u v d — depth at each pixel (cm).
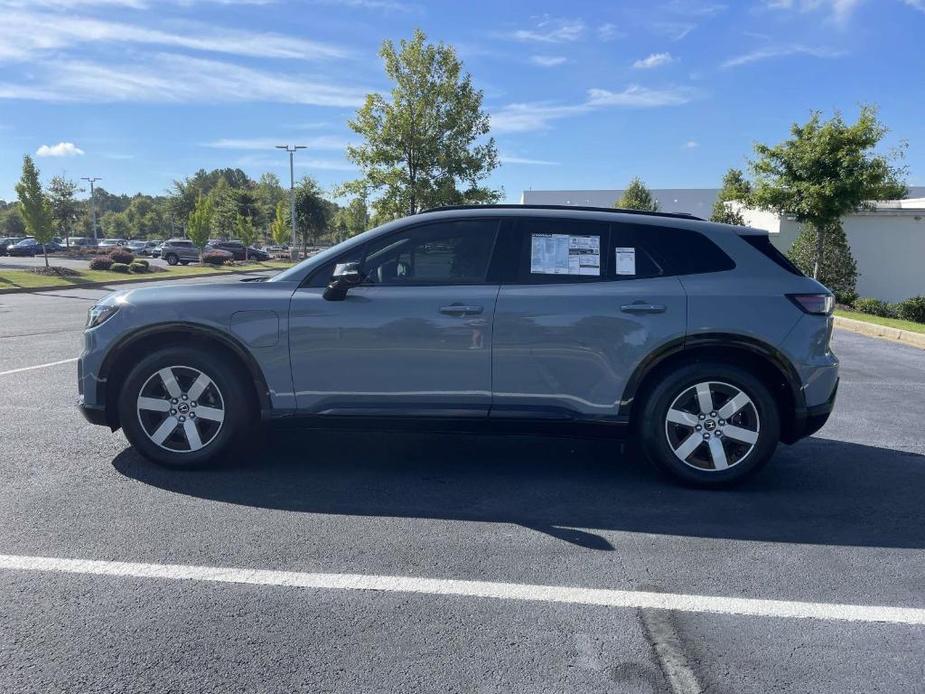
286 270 498
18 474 479
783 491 474
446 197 2256
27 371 855
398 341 462
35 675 263
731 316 456
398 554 368
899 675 272
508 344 459
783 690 262
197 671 268
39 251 5719
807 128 1864
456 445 566
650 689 261
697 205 6216
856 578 351
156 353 478
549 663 276
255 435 582
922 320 1831
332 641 288
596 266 470
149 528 395
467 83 2281
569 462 528
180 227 8919
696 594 332
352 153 2289
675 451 468
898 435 623
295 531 395
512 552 373
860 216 2164
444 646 286
